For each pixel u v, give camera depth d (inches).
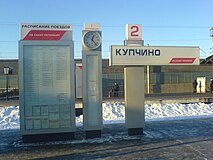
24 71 416.2
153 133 472.4
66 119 427.2
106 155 345.7
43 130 419.8
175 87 1697.8
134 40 451.5
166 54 452.4
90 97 436.5
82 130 509.0
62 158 336.8
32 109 418.3
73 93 427.5
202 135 454.9
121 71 1672.0
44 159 334.6
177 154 345.7
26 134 416.8
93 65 436.5
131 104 454.9
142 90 456.1
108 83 1592.0
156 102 926.4
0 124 601.9
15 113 727.7
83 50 434.9
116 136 450.9
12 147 393.7
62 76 425.7
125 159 327.6
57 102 424.8
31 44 416.8
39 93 420.2
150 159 326.6
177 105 851.4
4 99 1246.9
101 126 438.6
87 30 435.8
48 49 422.3
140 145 393.1
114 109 786.8
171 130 497.7
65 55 426.0
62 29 426.9
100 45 438.9
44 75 421.4
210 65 1770.4
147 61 448.5
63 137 428.8
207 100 959.6
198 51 460.1
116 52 441.1
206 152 353.1
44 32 421.4
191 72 1731.1
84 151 366.0
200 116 674.8
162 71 1690.5
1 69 1579.7
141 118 457.4
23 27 416.5
